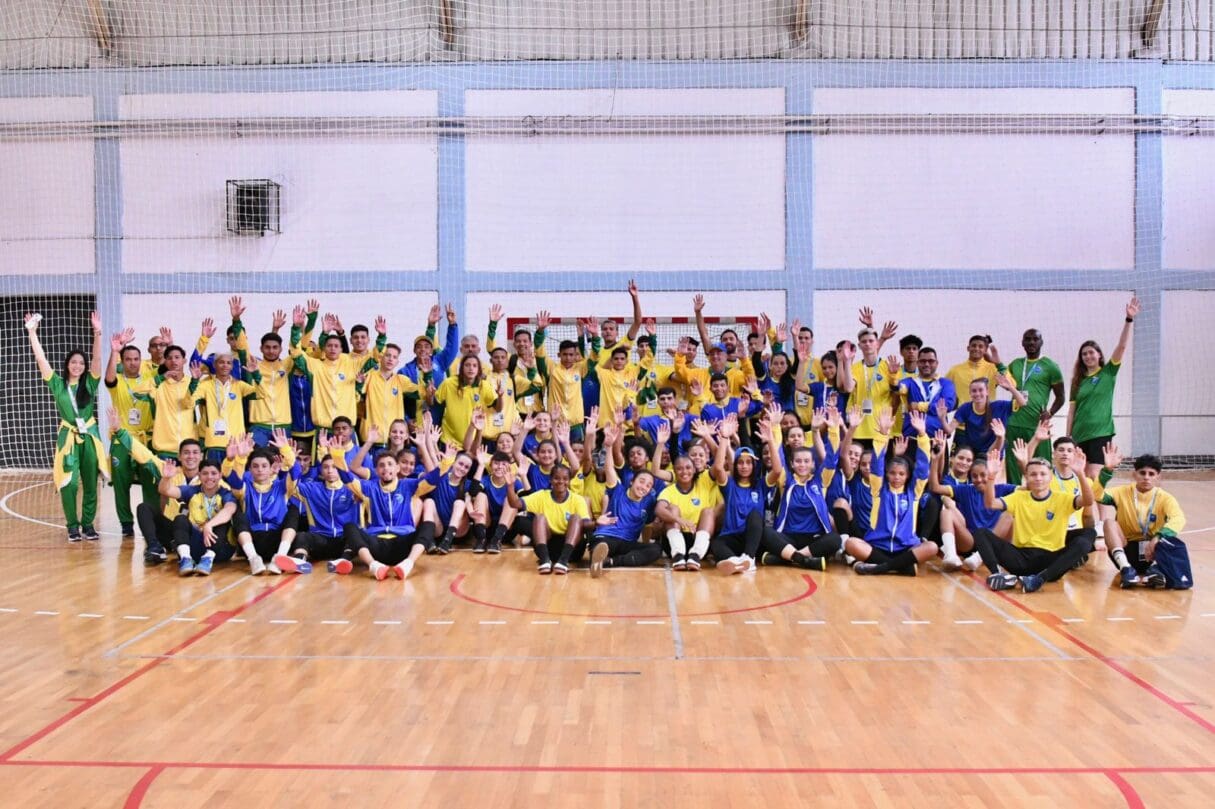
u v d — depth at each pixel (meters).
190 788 3.26
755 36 13.66
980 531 6.40
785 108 13.62
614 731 3.77
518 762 3.47
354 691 4.25
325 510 7.01
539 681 4.39
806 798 3.18
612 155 13.73
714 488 7.15
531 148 13.74
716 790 3.25
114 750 3.58
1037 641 5.04
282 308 13.84
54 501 11.04
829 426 7.58
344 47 13.74
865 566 6.73
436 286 13.77
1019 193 13.65
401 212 13.77
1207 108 13.64
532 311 13.80
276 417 8.56
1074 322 13.70
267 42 13.76
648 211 13.74
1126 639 5.07
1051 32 13.60
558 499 6.97
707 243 13.73
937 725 3.82
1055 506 6.41
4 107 13.91
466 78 13.68
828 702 4.10
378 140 13.74
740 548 6.96
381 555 6.86
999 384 8.38
